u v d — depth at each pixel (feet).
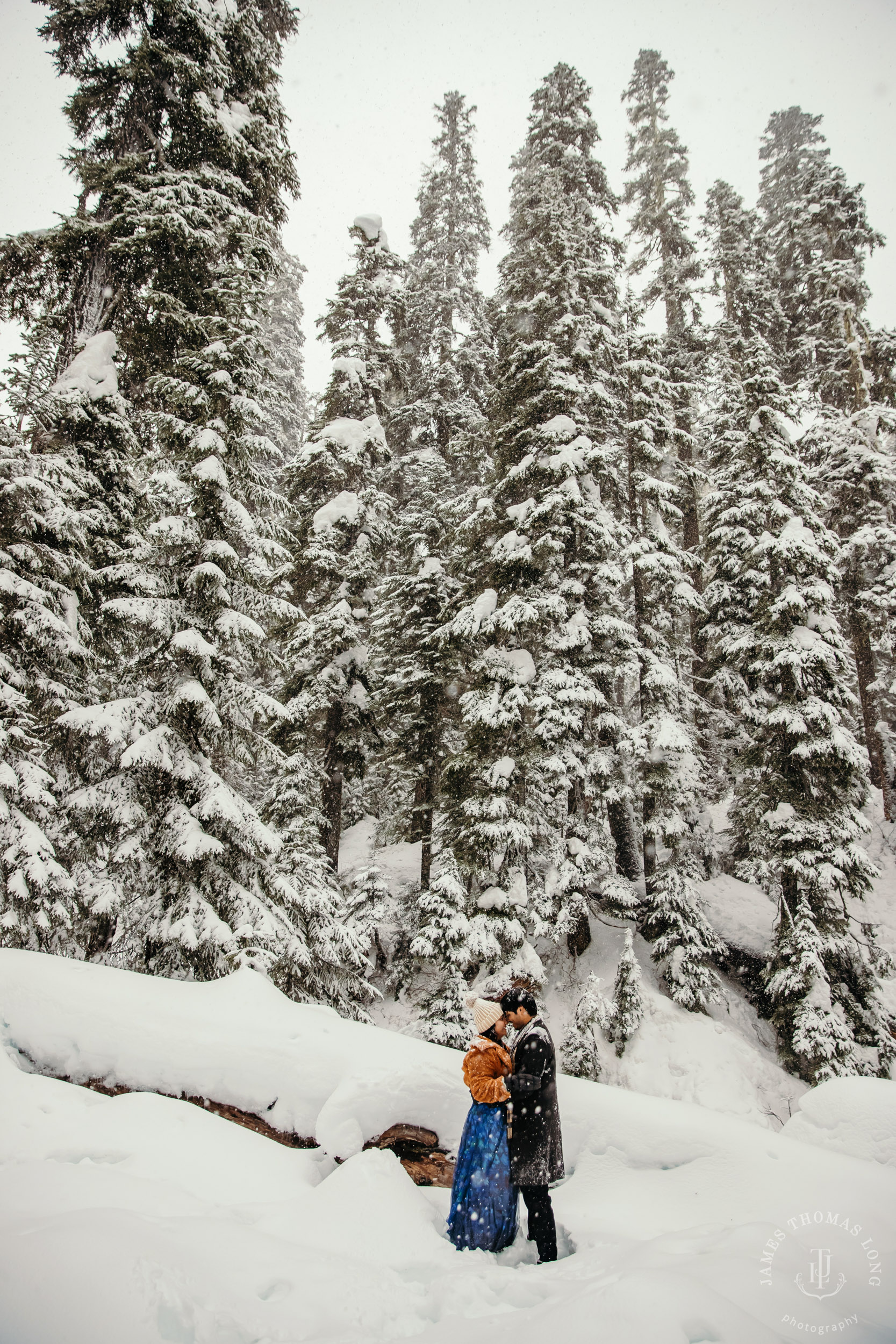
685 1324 8.12
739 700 57.67
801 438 71.10
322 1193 13.11
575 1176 15.25
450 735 63.77
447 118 95.81
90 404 37.40
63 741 32.65
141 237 38.73
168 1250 9.73
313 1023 18.57
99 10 43.96
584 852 46.37
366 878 53.67
